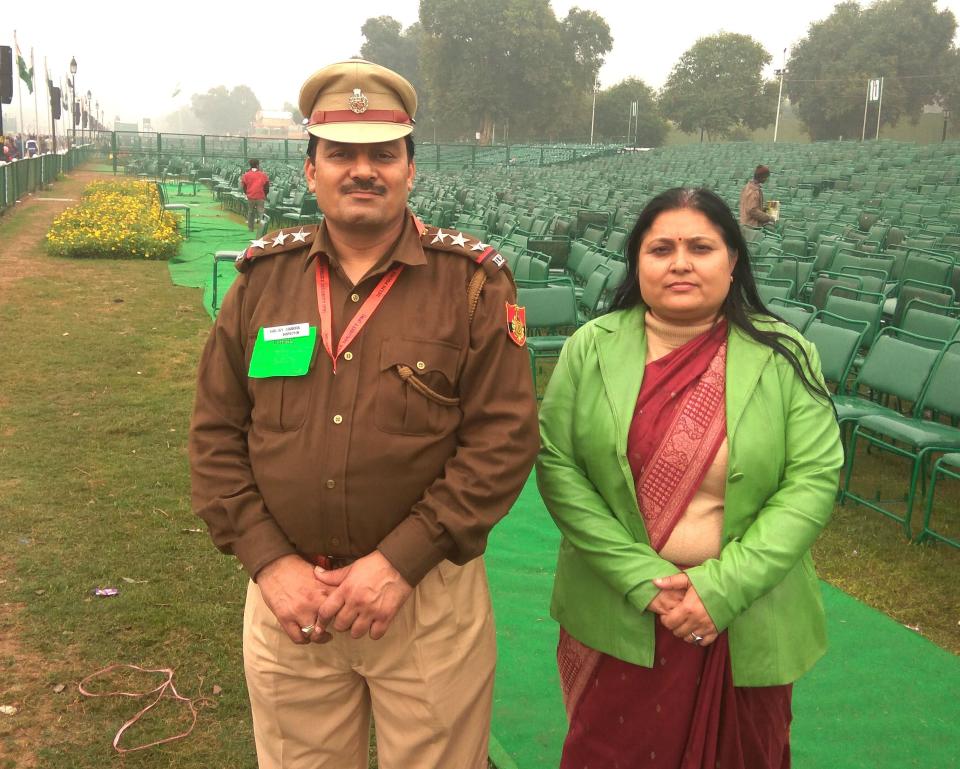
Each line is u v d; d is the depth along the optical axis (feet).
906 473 18.76
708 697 6.40
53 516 14.82
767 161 117.29
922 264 30.19
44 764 9.11
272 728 6.81
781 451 6.56
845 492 16.58
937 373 16.44
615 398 6.73
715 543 6.58
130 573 13.05
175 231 53.11
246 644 6.81
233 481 6.43
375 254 6.43
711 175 100.32
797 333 6.97
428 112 275.39
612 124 291.38
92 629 11.54
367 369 6.17
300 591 6.17
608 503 6.82
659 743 6.57
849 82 260.62
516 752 9.63
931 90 268.82
